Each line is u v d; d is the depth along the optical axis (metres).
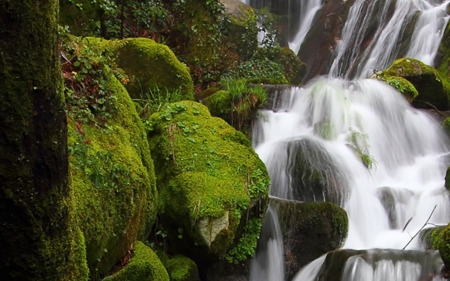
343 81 8.55
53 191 2.12
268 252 5.23
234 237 4.80
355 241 5.82
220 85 8.29
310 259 5.28
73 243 2.39
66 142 2.21
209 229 4.50
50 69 2.07
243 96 7.02
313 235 5.33
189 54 9.10
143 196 4.02
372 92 8.27
